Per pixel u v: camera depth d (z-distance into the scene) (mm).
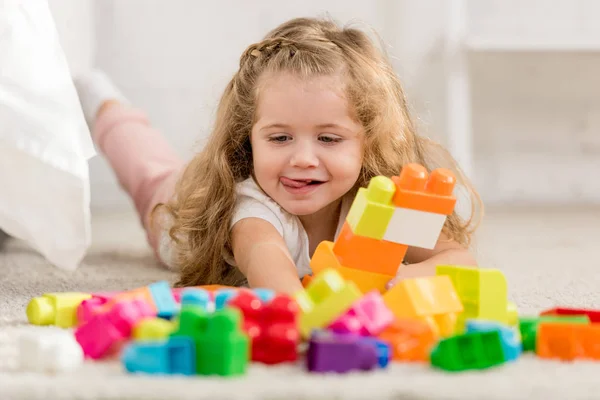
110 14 3402
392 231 1110
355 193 1447
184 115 3465
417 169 1104
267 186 1359
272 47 1423
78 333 903
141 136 2100
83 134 1305
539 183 3660
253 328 847
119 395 742
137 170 1994
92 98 2209
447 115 3439
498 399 747
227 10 3461
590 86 3615
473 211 1604
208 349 792
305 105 1317
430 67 3479
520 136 3633
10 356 903
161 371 802
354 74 1376
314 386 753
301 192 1341
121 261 1920
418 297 947
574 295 1427
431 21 3469
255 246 1284
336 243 1146
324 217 1446
